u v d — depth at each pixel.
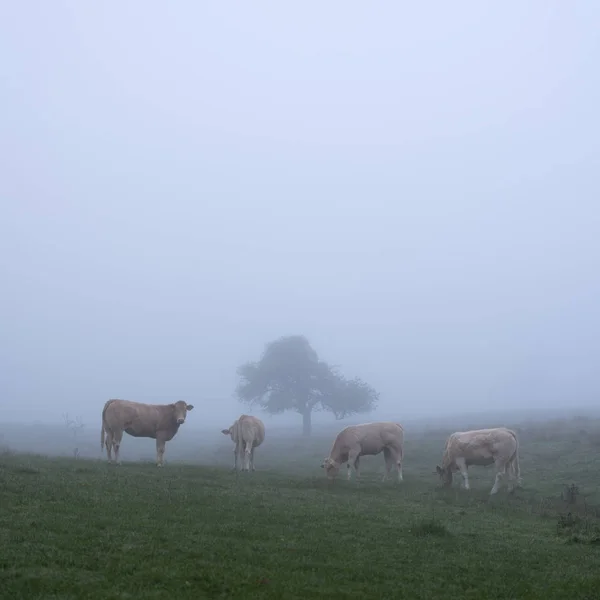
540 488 26.28
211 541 13.19
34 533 12.54
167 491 18.45
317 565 12.28
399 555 13.66
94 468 23.25
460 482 28.36
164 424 26.94
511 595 11.48
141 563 11.27
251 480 23.75
